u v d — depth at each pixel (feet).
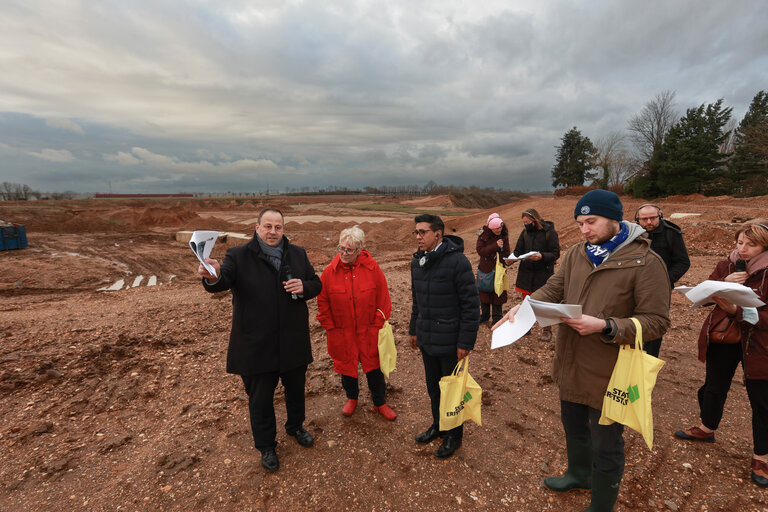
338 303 10.43
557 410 11.61
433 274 9.03
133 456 9.43
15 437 10.07
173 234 80.07
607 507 6.91
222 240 65.77
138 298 27.45
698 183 106.93
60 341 16.56
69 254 55.52
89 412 11.41
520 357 15.48
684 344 16.34
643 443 9.84
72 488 8.32
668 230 11.68
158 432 10.47
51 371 13.48
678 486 8.33
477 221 94.02
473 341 8.77
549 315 6.16
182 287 33.86
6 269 41.91
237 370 8.70
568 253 7.63
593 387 6.73
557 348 7.42
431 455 9.49
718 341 8.92
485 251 18.17
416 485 8.46
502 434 10.39
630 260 6.31
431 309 9.16
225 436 10.26
